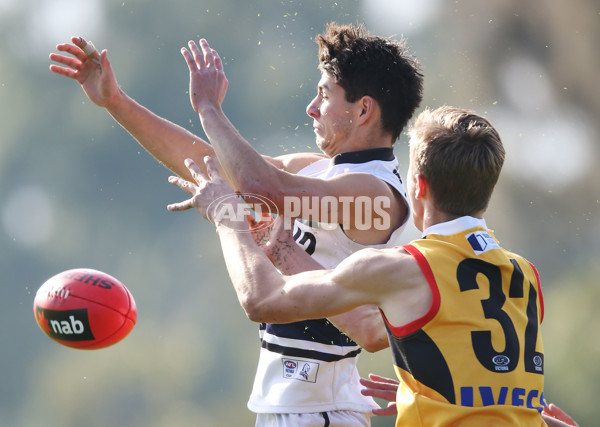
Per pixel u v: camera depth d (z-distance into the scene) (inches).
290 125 2731.3
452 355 390.9
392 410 477.4
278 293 414.9
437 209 422.0
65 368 3120.1
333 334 497.4
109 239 3272.6
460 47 2452.0
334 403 500.4
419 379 395.9
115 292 496.4
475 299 397.4
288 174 465.1
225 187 453.1
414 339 395.2
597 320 2073.1
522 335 402.6
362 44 503.5
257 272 424.5
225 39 2928.2
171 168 558.6
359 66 499.5
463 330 392.8
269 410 496.1
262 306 416.8
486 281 402.9
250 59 2864.2
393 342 408.5
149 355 2910.9
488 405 387.9
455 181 412.8
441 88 2377.0
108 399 2908.5
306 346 494.9
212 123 469.4
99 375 2974.9
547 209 2298.2
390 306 401.7
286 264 470.3
